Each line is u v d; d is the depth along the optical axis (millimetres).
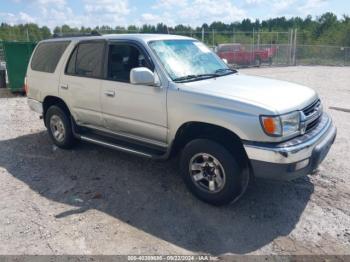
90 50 5285
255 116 3602
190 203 4215
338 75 20266
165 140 4461
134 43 4676
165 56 4574
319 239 3508
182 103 4098
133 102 4613
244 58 27750
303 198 4305
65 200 4367
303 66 29047
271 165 3576
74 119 5707
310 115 3984
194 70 4695
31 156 5918
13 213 4051
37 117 8812
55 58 5910
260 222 3809
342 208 4070
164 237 3574
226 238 3545
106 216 3979
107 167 5363
